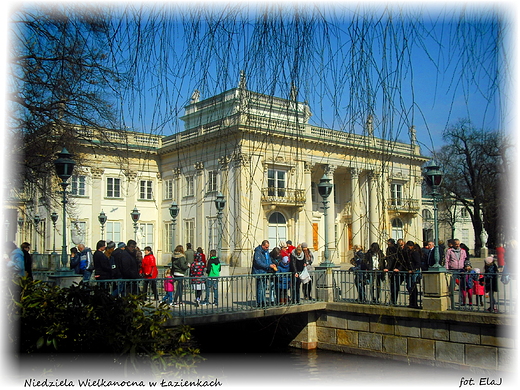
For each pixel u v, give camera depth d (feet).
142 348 14.46
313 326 43.01
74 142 33.63
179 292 34.24
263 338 44.24
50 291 15.56
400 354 36.60
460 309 34.45
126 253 33.68
